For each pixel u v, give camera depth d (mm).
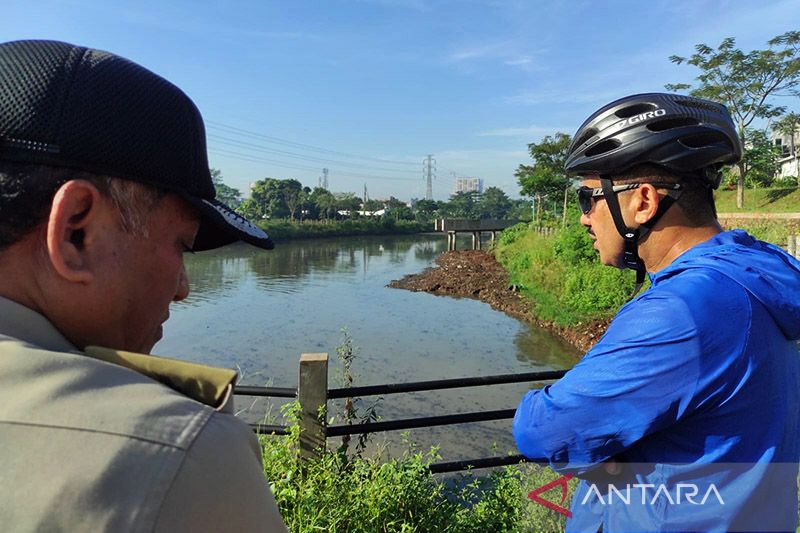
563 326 14211
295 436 3105
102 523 527
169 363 704
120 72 713
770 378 950
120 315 743
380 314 16641
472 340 13289
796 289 1009
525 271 21594
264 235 972
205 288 21906
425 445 6586
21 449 552
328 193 76812
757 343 946
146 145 711
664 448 997
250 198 70625
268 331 13820
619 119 1189
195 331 13766
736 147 1208
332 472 2998
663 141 1124
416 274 28016
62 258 661
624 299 14492
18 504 530
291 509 2707
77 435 561
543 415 1090
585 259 17703
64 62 686
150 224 752
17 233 665
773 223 17625
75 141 656
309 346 12289
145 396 619
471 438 6875
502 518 2844
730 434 945
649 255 1221
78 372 611
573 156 1322
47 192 660
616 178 1211
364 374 10141
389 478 3053
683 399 952
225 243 981
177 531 558
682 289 998
